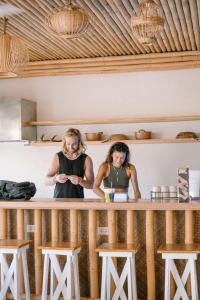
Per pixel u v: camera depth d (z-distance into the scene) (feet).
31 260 17.89
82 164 20.10
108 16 19.79
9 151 29.53
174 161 27.61
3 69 18.10
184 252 14.65
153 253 16.49
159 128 27.89
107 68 27.73
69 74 28.60
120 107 28.27
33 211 17.87
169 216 16.35
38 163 29.17
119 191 20.08
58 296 15.99
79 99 28.78
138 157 27.99
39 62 28.32
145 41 16.29
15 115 27.48
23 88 29.50
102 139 28.40
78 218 17.40
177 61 26.81
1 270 17.10
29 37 23.27
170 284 16.44
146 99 27.96
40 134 29.22
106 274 15.43
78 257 17.40
